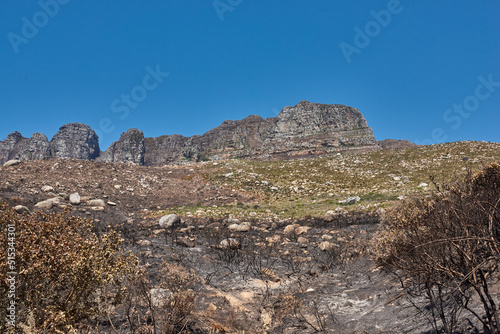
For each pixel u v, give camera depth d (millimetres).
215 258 9633
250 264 9062
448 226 2654
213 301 5895
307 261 9516
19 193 19578
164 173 39781
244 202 29891
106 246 3133
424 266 2893
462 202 2635
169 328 4254
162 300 4812
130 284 4344
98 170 31531
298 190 34906
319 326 4652
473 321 3002
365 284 6414
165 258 8680
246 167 45625
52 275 2729
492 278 3439
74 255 2773
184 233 14523
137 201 26547
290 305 5758
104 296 3172
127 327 4145
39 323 2570
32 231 2771
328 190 34094
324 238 12992
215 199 30359
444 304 3660
